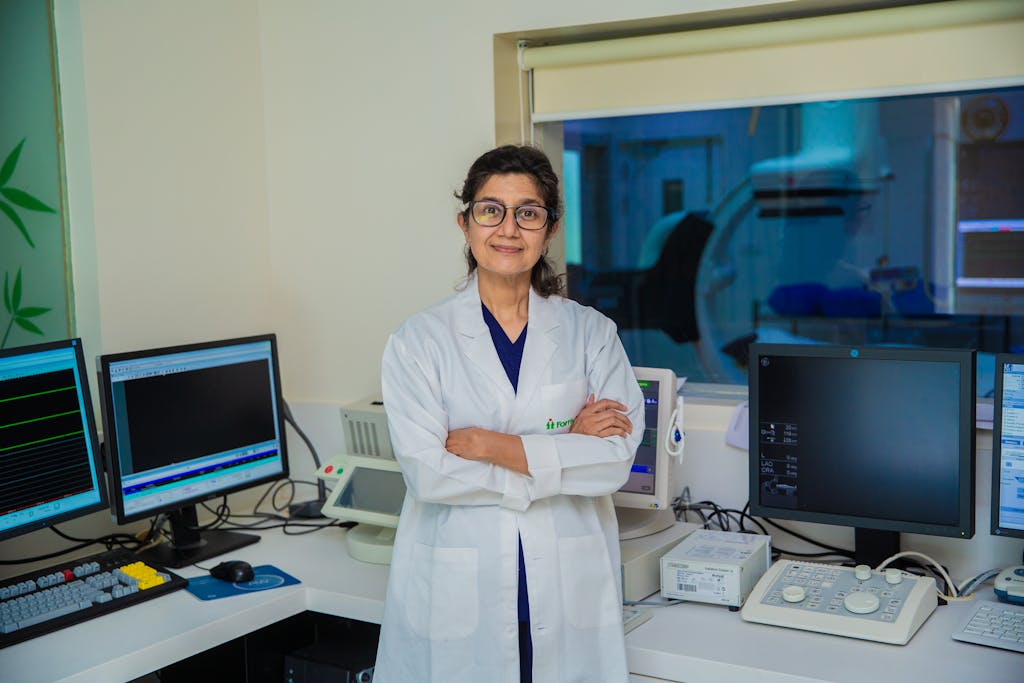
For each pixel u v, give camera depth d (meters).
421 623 1.60
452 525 1.58
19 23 2.01
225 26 2.40
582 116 2.30
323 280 2.51
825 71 2.04
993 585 1.79
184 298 2.32
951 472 1.72
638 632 1.64
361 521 2.00
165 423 1.96
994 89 1.94
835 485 1.83
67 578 1.79
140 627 1.65
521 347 1.65
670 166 9.20
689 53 2.13
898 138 8.08
